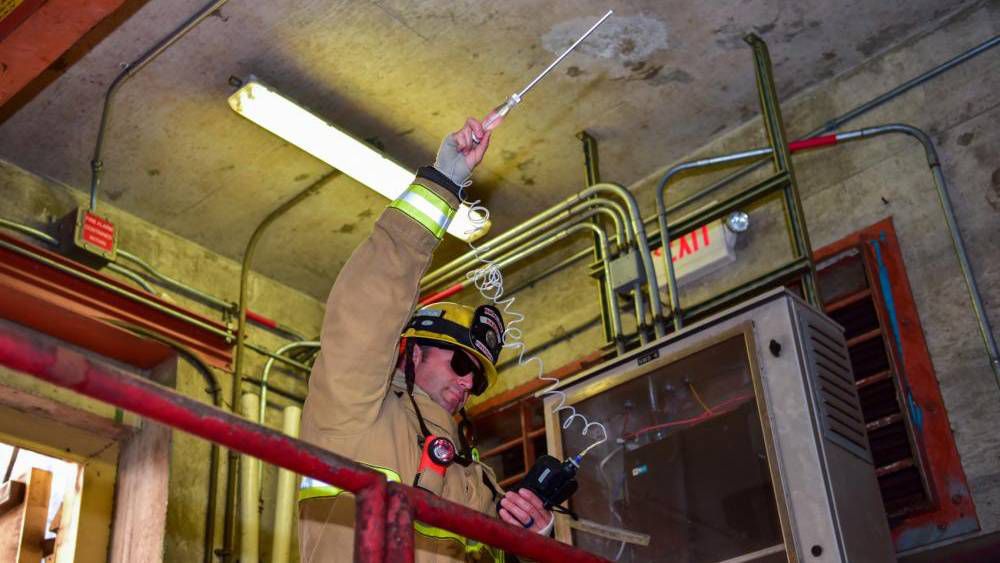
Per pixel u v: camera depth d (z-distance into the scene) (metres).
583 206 5.59
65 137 5.44
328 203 6.07
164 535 5.04
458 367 3.30
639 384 4.41
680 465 4.20
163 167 5.69
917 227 4.95
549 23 5.11
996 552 4.21
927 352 4.69
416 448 3.02
